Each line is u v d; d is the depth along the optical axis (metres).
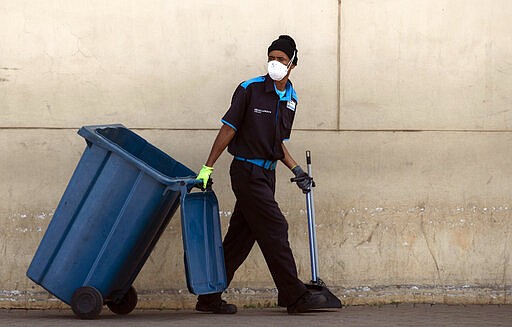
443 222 13.76
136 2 13.45
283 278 12.30
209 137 13.53
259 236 12.28
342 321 11.80
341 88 13.65
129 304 12.77
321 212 13.65
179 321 11.66
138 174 11.52
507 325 11.65
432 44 13.71
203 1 13.50
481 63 13.76
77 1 13.42
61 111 13.43
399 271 13.71
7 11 13.38
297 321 11.74
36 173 13.42
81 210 11.66
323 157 13.66
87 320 11.70
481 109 13.78
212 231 12.40
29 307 13.38
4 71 13.41
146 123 13.48
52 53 13.42
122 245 11.59
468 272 13.77
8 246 13.39
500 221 13.80
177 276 13.47
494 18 13.74
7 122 13.41
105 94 13.46
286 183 13.60
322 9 13.60
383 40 13.67
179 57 13.50
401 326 11.41
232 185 12.32
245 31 13.53
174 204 12.42
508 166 13.80
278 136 12.16
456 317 12.38
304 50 13.61
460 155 13.77
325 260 13.65
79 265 11.69
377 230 13.70
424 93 13.73
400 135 13.73
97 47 13.45
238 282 13.54
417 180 13.74
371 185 13.70
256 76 13.55
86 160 11.66
